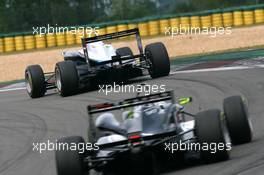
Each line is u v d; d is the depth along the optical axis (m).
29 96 71.50
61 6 180.75
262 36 112.06
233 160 29.59
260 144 32.16
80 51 65.19
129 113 29.89
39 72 68.25
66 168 27.62
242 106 32.03
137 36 64.19
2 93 79.62
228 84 57.53
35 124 52.66
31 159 39.84
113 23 126.31
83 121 50.47
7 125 54.50
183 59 90.94
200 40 115.62
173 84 61.19
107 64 62.62
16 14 172.38
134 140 28.30
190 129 29.91
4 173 37.09
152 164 28.89
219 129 28.62
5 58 123.00
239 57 79.88
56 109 57.97
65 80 63.47
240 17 122.62
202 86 58.28
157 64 64.88
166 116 29.64
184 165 30.69
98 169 30.41
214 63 76.19
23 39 130.62
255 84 55.44
